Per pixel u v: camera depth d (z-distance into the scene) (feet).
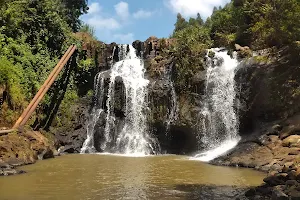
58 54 84.99
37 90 72.95
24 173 45.14
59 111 77.66
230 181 39.68
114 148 76.69
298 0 58.90
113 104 80.07
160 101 76.48
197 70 74.69
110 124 79.00
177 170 47.85
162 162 56.75
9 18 77.41
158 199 31.55
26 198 31.81
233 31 89.30
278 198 28.71
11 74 67.31
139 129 77.15
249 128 64.69
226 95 68.44
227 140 66.44
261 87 63.26
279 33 63.26
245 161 50.19
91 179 41.14
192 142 71.97
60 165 52.90
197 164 53.67
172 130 73.77
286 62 63.21
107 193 33.86
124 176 43.21
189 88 73.72
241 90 66.23
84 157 64.64
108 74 85.30
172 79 77.92
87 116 80.84
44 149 61.46
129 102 79.51
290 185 30.99
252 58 68.59
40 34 82.69
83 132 78.28
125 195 33.06
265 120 61.26
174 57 81.00
